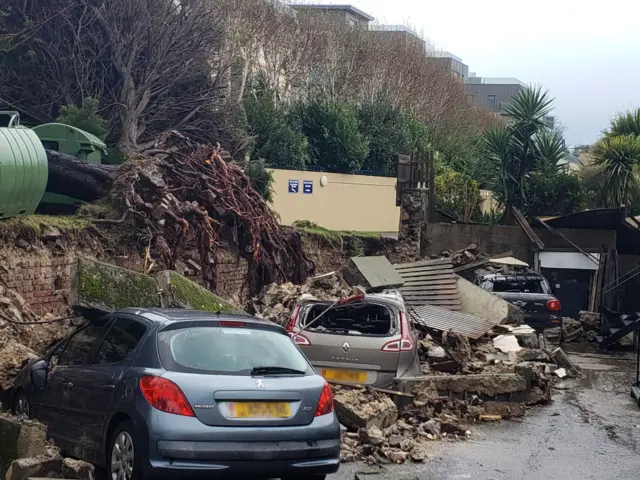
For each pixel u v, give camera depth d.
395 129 41.38
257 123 35.00
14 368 9.69
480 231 27.56
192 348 7.29
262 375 7.30
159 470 6.71
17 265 12.41
